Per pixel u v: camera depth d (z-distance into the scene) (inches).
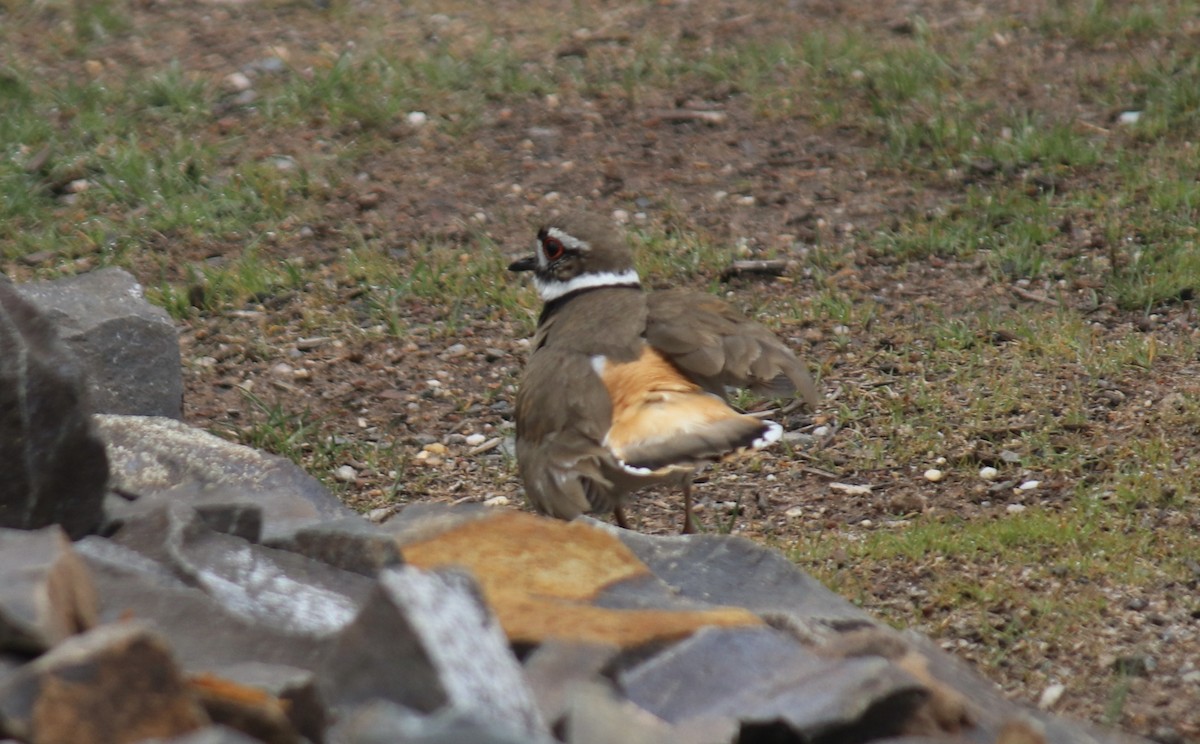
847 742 231.5
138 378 442.6
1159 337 527.2
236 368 544.7
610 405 368.2
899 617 366.9
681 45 790.5
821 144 694.5
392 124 716.0
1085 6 790.5
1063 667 341.1
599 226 433.7
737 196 658.2
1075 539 393.7
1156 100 692.1
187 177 671.1
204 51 790.5
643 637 245.1
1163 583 370.6
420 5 852.0
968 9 808.3
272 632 232.4
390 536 274.1
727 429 354.3
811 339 547.2
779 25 806.5
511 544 282.2
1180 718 318.0
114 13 828.0
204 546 273.1
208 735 175.3
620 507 398.9
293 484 343.0
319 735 207.8
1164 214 605.3
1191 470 425.4
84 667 186.4
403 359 553.0
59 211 650.2
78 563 229.1
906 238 610.2
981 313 553.6
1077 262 582.9
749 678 240.1
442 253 619.2
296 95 731.4
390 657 208.5
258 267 607.2
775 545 415.5
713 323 381.1
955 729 239.6
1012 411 481.4
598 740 203.8
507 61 769.6
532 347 428.1
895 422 483.5
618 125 717.9
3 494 270.8
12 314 281.6
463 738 176.4
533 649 242.2
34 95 733.3
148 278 605.9
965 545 396.5
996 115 699.4
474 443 500.7
